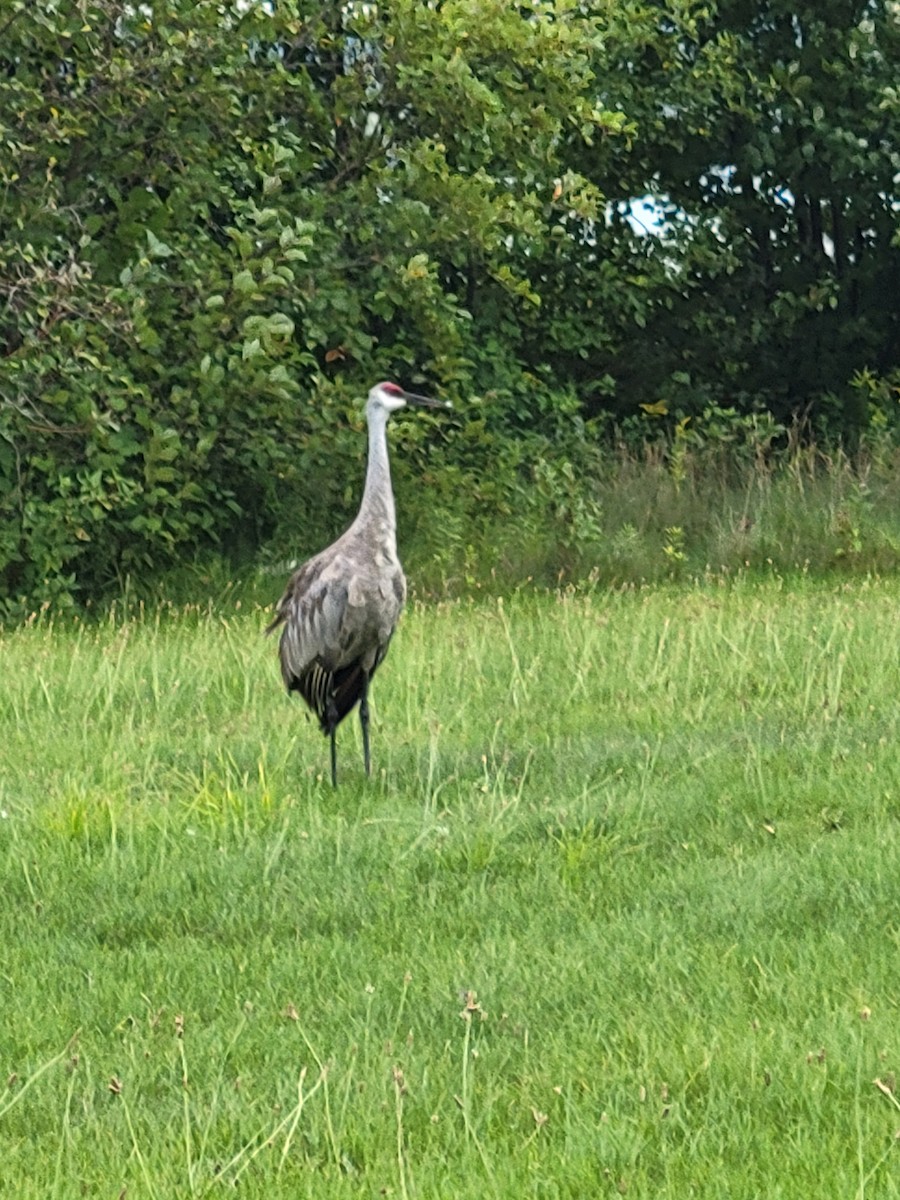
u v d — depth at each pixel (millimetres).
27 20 15539
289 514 17562
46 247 15336
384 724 9656
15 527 15469
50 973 5762
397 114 18125
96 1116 4633
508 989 5445
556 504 17984
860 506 17938
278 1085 4734
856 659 10711
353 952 5871
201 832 7324
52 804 7645
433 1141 4410
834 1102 4508
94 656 11672
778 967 5539
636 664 10781
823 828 7223
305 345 17969
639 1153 4273
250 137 17047
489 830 7094
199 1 16203
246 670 10953
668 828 7332
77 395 15211
